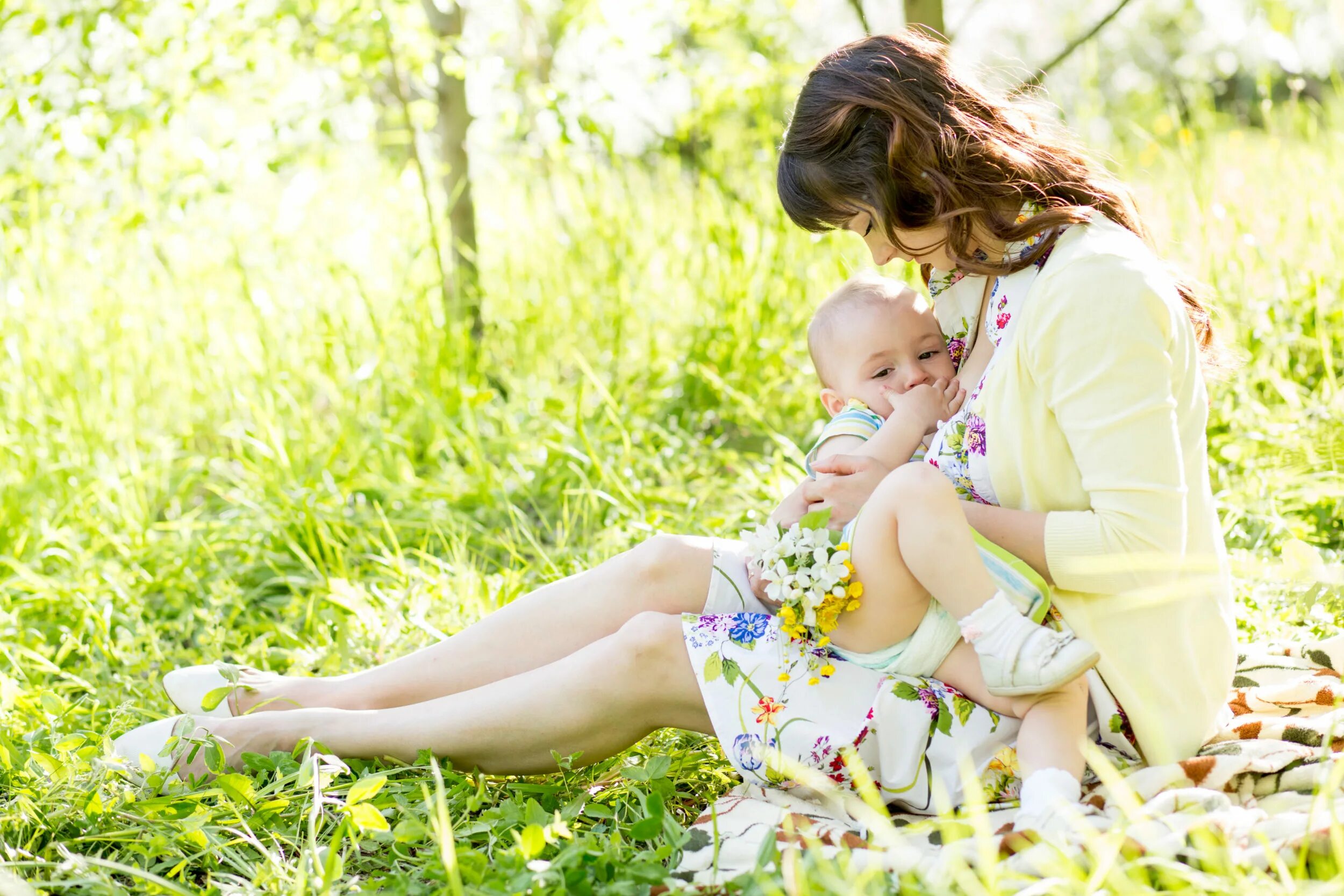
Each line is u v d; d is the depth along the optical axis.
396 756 2.07
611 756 2.05
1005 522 1.82
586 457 3.82
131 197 4.62
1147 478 1.74
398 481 4.10
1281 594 2.66
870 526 1.81
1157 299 1.75
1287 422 3.48
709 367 4.62
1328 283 4.07
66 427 4.27
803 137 1.95
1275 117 5.20
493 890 1.64
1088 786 1.84
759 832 1.78
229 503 4.19
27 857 1.86
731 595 2.13
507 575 3.12
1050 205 1.87
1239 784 1.81
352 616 3.11
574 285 5.21
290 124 4.58
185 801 1.96
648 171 5.63
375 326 4.50
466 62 4.88
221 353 4.68
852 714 1.84
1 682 2.53
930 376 2.24
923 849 1.69
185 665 2.93
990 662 1.75
